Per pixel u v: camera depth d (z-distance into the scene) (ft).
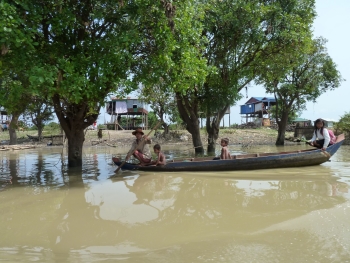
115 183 24.04
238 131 104.99
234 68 50.93
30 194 20.89
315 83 74.49
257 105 142.10
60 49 26.96
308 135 88.53
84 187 22.81
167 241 12.28
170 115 89.66
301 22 49.55
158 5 27.40
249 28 45.68
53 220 15.23
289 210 15.80
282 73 55.06
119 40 26.68
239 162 29.94
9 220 15.34
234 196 19.07
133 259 10.68
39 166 36.65
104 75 26.45
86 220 15.12
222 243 11.93
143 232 13.32
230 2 44.98
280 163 30.78
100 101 29.35
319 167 31.68
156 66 29.89
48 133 114.83
